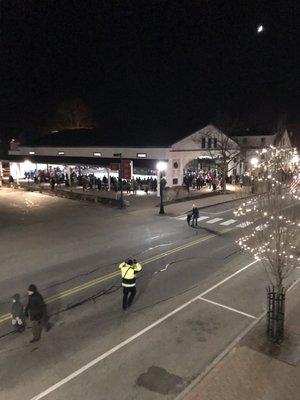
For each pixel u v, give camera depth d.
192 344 11.05
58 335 11.59
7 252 20.00
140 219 27.84
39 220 27.56
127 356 10.45
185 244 21.30
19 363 10.16
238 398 8.41
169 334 11.62
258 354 10.08
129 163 32.25
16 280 16.12
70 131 57.78
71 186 44.41
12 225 26.06
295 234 11.82
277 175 12.87
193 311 13.16
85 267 17.59
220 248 20.45
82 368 9.93
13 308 11.66
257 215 15.74
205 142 43.44
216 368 9.52
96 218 28.17
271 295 12.08
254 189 16.05
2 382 9.39
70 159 47.41
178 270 17.17
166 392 9.00
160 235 23.30
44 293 14.74
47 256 19.28
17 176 52.91
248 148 47.28
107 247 20.78
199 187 41.97
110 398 8.82
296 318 12.12
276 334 10.61
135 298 14.22
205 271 17.03
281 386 8.78
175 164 40.88
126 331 11.81
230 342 11.15
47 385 9.27
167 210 30.84
